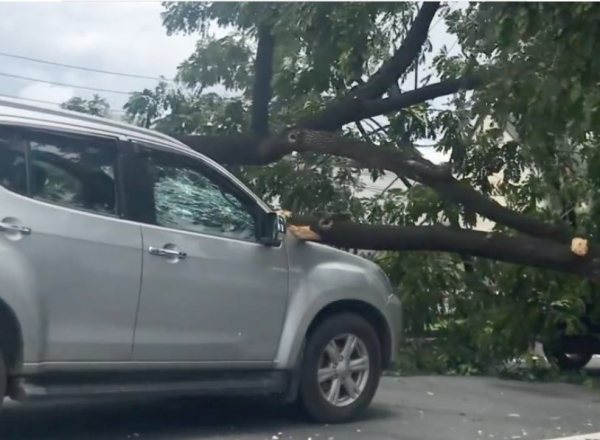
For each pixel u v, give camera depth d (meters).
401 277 12.93
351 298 7.92
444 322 12.89
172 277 6.84
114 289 6.54
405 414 8.49
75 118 6.74
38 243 6.22
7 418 7.57
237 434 7.34
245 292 7.25
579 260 10.26
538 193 13.02
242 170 13.89
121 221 6.67
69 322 6.34
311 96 13.58
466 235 10.53
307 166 13.87
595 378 12.09
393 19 12.70
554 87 8.85
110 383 6.61
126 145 6.89
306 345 7.70
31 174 6.36
